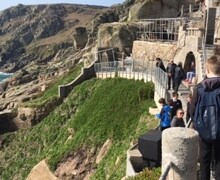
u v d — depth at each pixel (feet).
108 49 169.89
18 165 135.23
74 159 114.93
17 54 570.46
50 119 144.46
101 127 115.75
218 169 24.03
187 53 105.50
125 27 176.04
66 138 128.47
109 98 126.41
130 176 41.52
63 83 172.65
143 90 113.29
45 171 119.44
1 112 159.43
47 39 607.78
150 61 134.72
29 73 286.87
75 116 133.49
